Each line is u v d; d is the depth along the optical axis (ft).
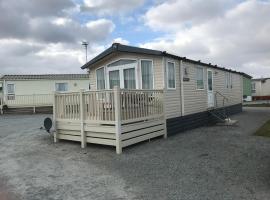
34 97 69.21
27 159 21.30
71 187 15.12
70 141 28.04
